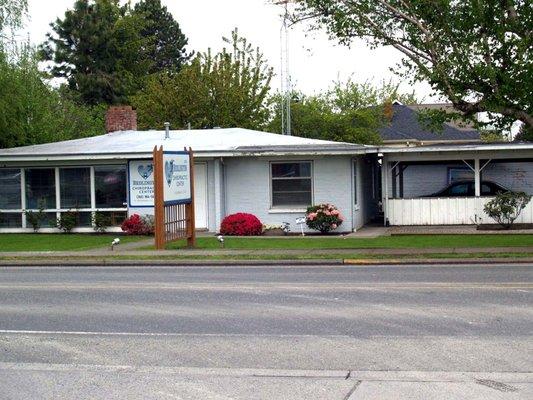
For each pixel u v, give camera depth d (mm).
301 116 46875
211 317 11219
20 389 7625
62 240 25703
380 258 18984
